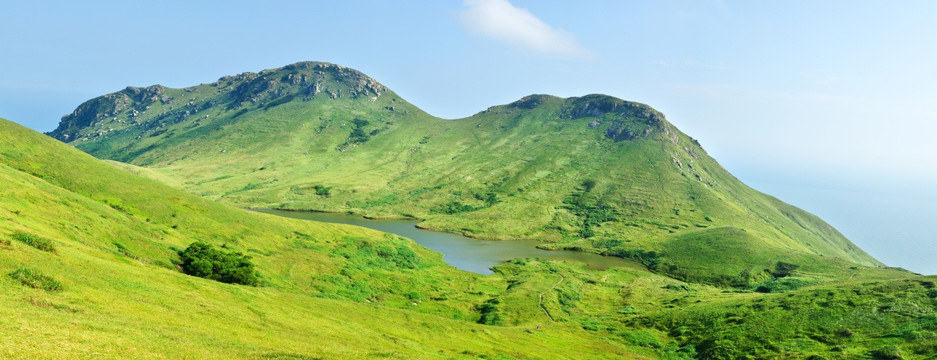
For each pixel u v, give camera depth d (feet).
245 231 415.64
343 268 399.24
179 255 281.33
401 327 232.12
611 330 342.03
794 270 574.15
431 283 430.20
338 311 226.79
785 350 265.75
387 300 356.38
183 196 446.60
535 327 329.72
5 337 79.41
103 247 232.32
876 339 261.44
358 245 499.92
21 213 223.92
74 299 120.88
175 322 129.39
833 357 244.42
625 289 485.56
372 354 147.43
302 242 448.24
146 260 243.81
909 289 313.32
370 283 380.99
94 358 83.61
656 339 318.45
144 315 126.93
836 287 351.46
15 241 149.89
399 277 419.33
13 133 408.87
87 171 407.64
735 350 277.64
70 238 220.64
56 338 86.99
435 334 235.81
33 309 101.30
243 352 114.42
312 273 364.17
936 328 254.88
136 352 92.99
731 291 516.32
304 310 208.03
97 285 140.67
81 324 100.42
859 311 297.33
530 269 555.69
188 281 190.90
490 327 287.89
